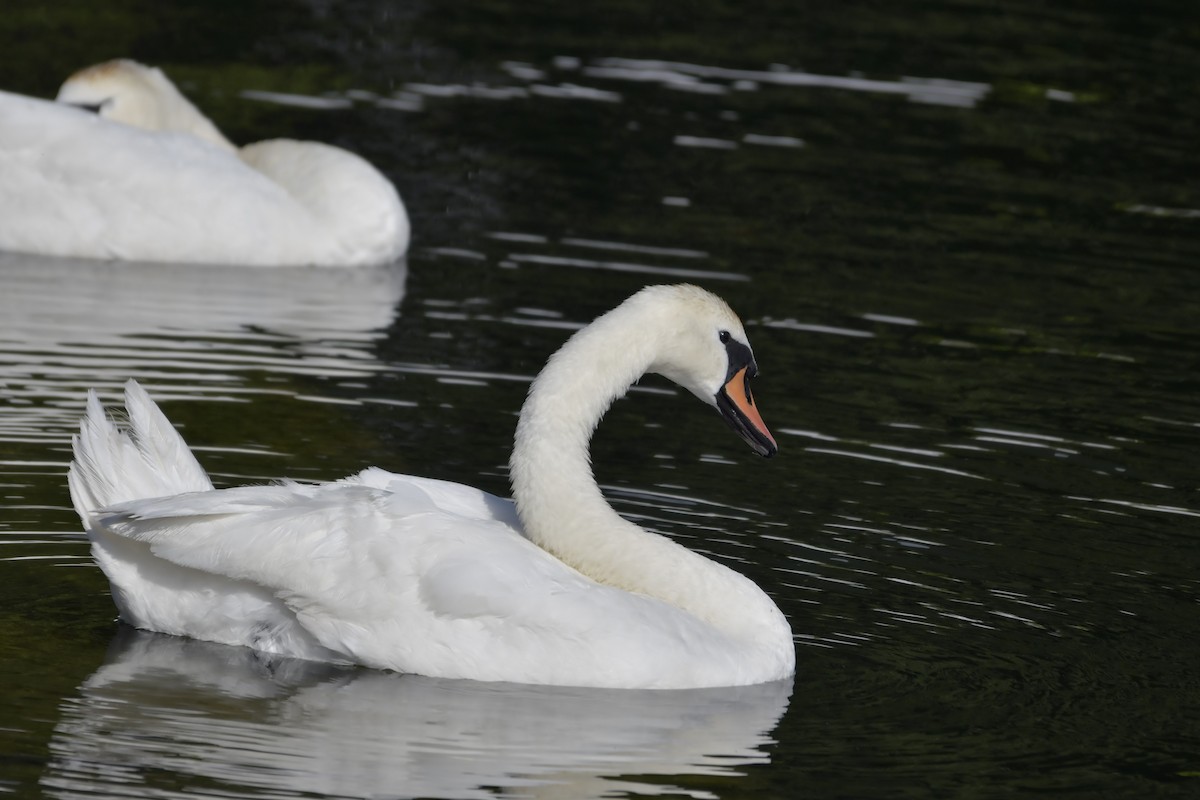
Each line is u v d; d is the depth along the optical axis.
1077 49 28.52
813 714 10.12
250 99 24.69
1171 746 9.77
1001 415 15.64
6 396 14.69
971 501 13.66
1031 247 20.62
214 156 20.12
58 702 9.70
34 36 26.56
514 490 11.05
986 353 17.27
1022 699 10.38
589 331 11.30
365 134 23.61
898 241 20.59
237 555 10.34
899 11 30.44
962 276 19.53
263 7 29.31
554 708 10.01
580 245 20.03
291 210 19.89
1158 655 11.07
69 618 10.91
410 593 10.34
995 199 22.22
